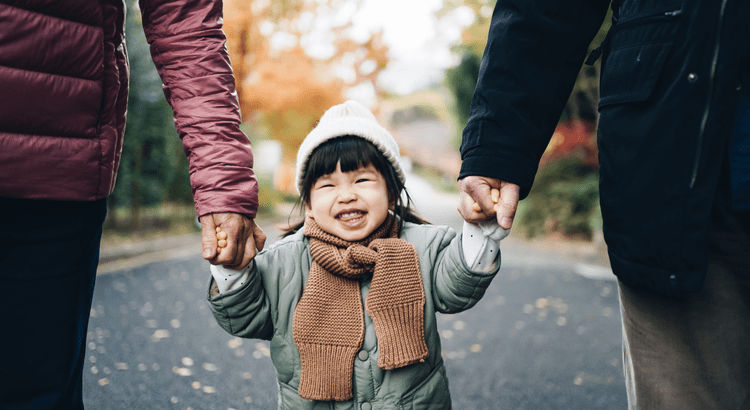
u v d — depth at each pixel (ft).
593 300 19.98
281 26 46.70
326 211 5.22
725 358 3.90
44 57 4.06
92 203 4.51
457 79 55.31
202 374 11.69
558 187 42.98
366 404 5.01
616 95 4.25
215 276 4.84
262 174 80.38
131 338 14.38
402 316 4.96
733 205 3.77
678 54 3.91
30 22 3.98
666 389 4.08
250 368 12.13
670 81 3.95
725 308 3.90
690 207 3.84
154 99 35.91
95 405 9.90
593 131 40.19
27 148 4.04
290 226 6.11
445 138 176.14
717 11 3.78
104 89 4.56
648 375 4.17
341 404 5.05
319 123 5.58
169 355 12.98
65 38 4.15
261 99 47.67
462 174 4.77
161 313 17.25
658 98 4.00
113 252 29.09
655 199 3.99
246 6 43.21
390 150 5.39
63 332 4.33
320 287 5.12
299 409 5.14
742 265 3.85
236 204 4.75
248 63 46.03
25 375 4.19
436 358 5.23
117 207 36.11
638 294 4.25
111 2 4.56
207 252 4.63
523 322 16.60
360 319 5.04
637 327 4.27
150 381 11.20
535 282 23.98
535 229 43.45
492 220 4.84
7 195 4.00
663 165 3.95
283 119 53.36
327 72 51.11
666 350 4.11
